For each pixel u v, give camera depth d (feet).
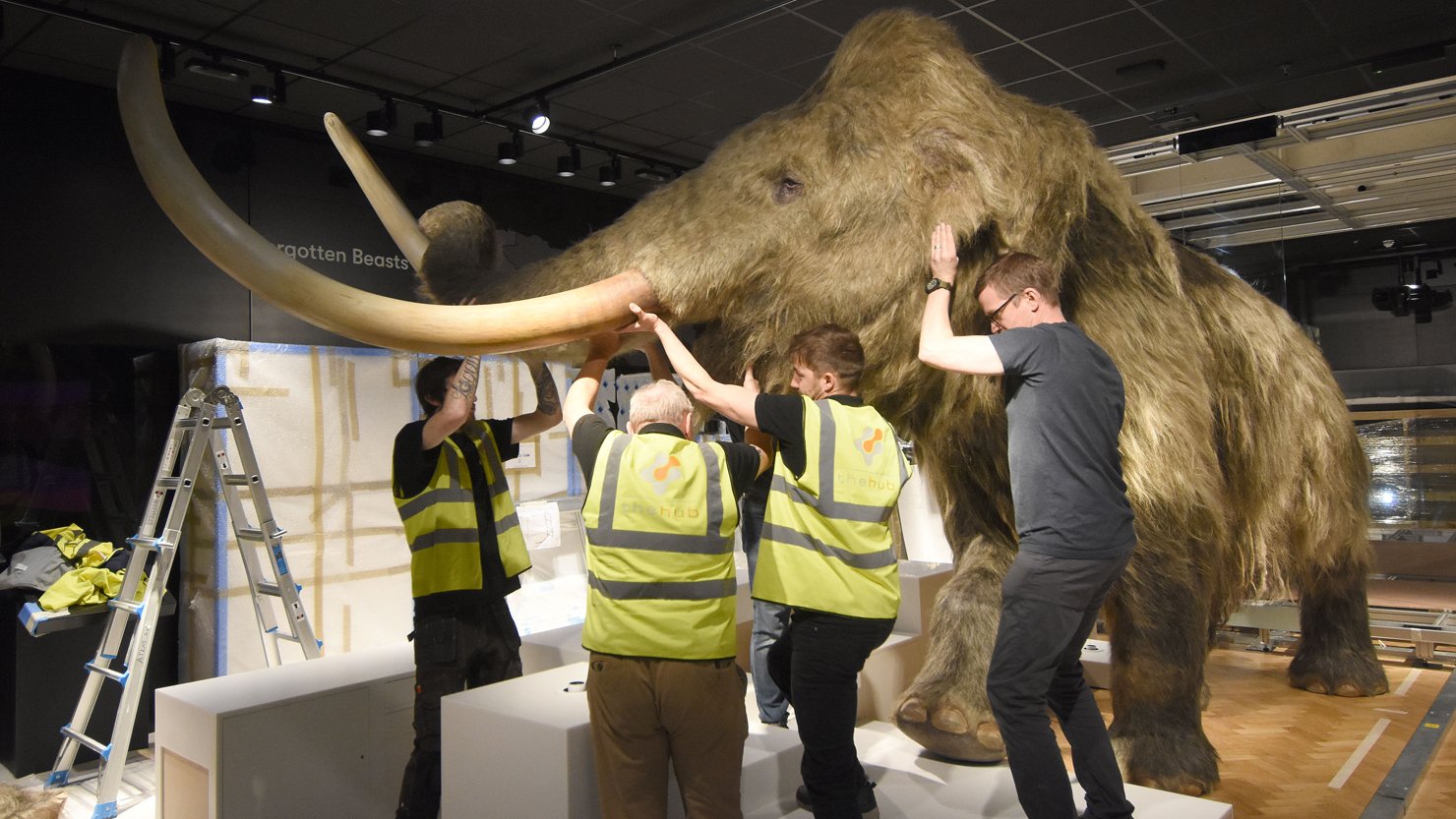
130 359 17.52
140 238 17.57
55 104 16.78
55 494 16.72
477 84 17.42
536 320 8.05
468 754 9.08
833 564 7.70
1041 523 7.22
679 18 14.88
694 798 7.54
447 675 10.19
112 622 13.20
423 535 10.25
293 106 18.22
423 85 17.46
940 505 10.80
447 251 9.88
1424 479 18.33
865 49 9.38
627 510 7.50
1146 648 9.20
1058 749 7.22
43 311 16.47
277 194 18.99
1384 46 15.33
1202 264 11.68
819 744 7.79
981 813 9.02
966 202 8.57
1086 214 9.41
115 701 15.15
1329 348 19.45
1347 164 16.67
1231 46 15.37
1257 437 10.80
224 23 14.90
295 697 10.61
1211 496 9.09
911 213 8.64
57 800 6.41
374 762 11.25
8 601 14.73
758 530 11.19
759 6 14.38
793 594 7.77
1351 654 14.56
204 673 15.88
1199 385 9.34
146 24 14.87
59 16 14.34
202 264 18.25
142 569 13.28
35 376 16.49
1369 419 18.72
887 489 7.93
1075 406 7.24
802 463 7.73
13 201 16.24
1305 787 10.54
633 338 8.98
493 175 22.00
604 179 20.95
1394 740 12.19
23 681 14.24
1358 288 19.19
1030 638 7.18
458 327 7.90
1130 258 9.57
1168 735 9.38
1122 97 17.48
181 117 17.92
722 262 8.55
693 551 7.48
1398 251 18.71
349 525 17.03
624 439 7.78
